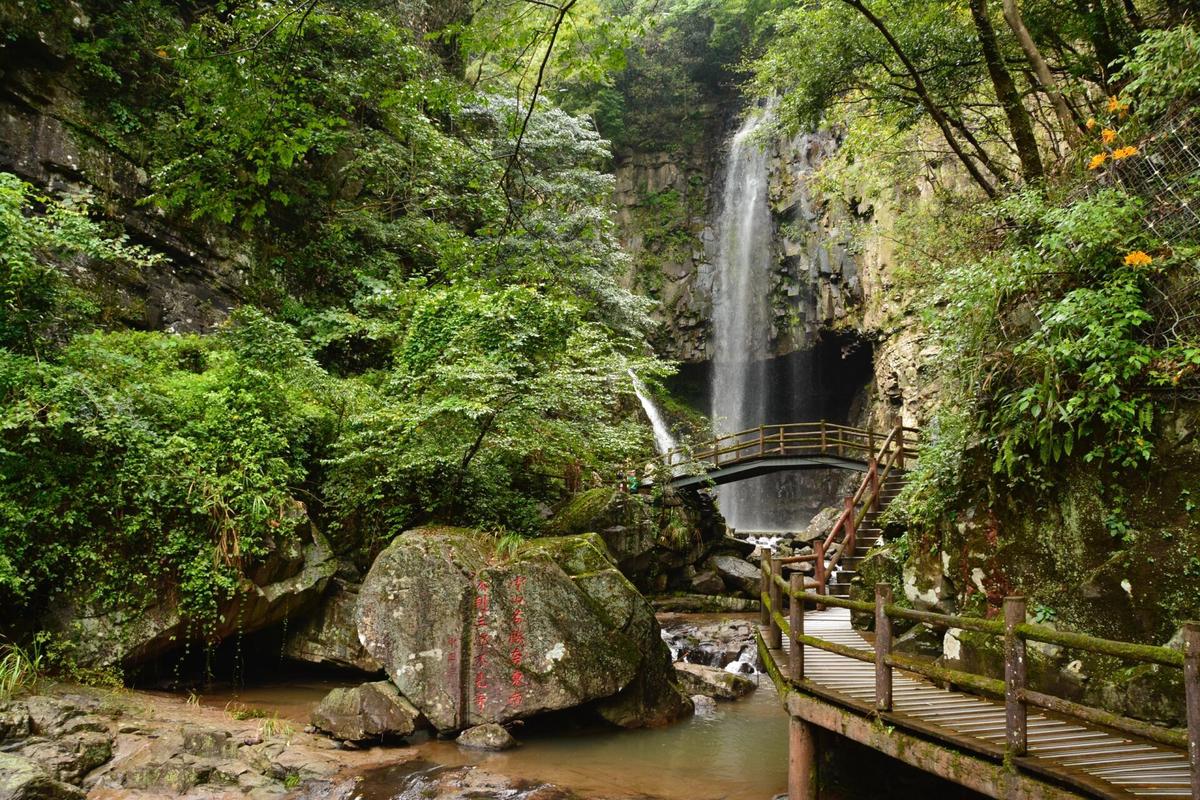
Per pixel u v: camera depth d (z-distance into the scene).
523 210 8.01
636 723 8.46
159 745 6.17
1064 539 5.75
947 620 4.50
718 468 17.42
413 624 7.95
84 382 7.70
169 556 7.81
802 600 6.13
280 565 8.51
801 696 5.86
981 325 6.50
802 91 10.82
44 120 10.88
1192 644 3.10
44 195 10.52
